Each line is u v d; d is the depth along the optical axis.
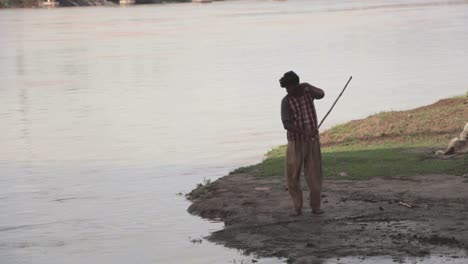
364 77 52.16
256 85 50.53
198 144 31.86
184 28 119.56
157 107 42.69
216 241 17.59
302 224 17.98
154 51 80.62
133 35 107.06
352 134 28.30
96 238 18.73
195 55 74.38
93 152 30.84
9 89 53.03
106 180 25.67
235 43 87.75
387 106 40.09
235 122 37.06
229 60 68.00
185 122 37.50
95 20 152.25
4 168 28.22
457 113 29.02
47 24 141.88
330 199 19.70
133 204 22.06
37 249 18.03
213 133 34.38
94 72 62.22
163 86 51.81
